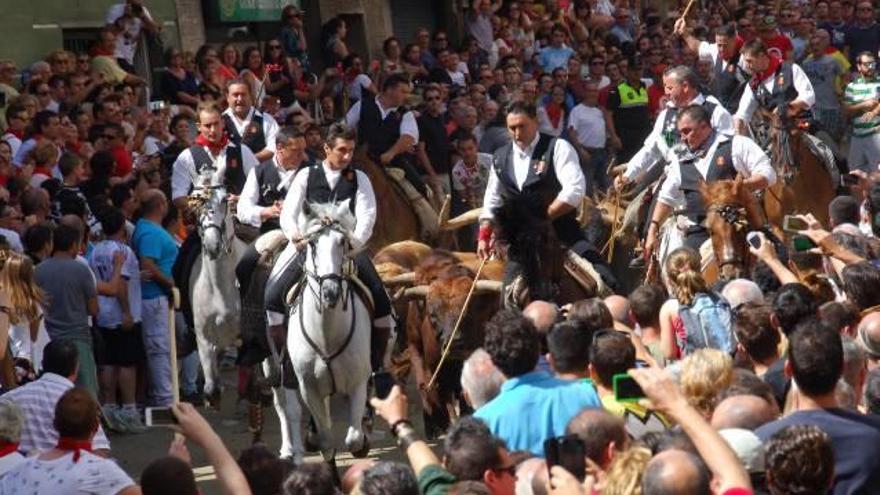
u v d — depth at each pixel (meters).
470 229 19.19
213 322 14.20
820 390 7.07
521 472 6.77
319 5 25.92
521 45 26.47
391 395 7.17
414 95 22.55
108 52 20.94
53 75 19.41
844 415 7.05
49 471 8.44
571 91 24.73
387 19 27.08
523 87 23.66
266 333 13.14
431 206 18.22
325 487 6.78
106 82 19.69
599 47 25.20
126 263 15.13
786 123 17.09
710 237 12.91
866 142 21.52
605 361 8.10
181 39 23.66
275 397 12.80
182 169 15.12
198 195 14.06
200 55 21.52
